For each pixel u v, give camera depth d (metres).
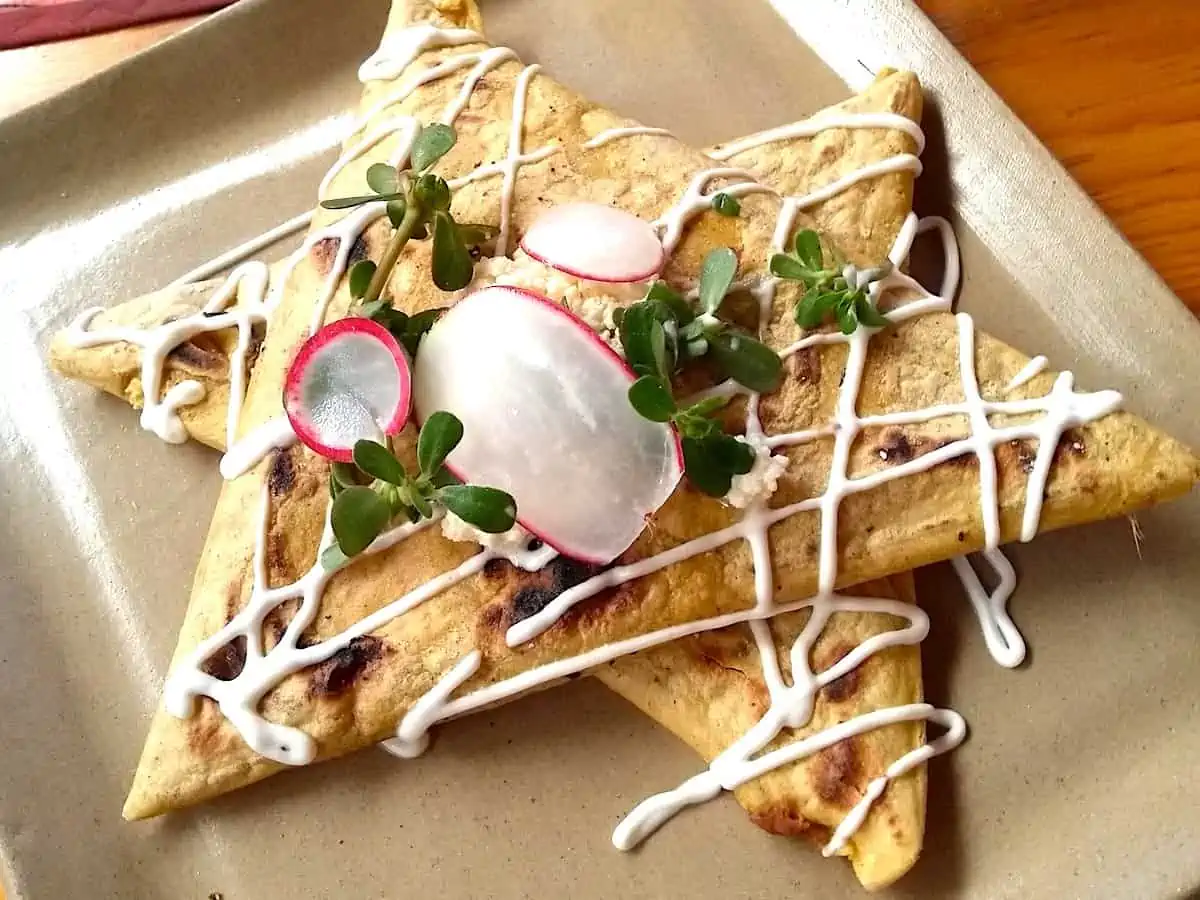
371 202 0.16
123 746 0.17
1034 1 0.19
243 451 0.16
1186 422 0.16
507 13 0.21
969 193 0.18
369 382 0.14
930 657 0.16
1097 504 0.15
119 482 0.18
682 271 0.16
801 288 0.16
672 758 0.16
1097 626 0.16
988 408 0.15
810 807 0.15
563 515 0.14
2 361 0.19
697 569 0.15
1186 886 0.14
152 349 0.18
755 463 0.14
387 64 0.19
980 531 0.15
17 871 0.15
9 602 0.17
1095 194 0.18
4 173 0.20
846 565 0.15
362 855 0.16
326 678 0.15
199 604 0.15
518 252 0.16
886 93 0.18
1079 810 0.15
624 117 0.19
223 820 0.16
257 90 0.21
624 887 0.15
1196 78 0.19
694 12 0.21
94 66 0.21
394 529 0.15
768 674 0.15
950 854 0.15
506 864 0.16
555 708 0.16
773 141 0.18
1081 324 0.17
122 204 0.20
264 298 0.18
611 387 0.14
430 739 0.16
